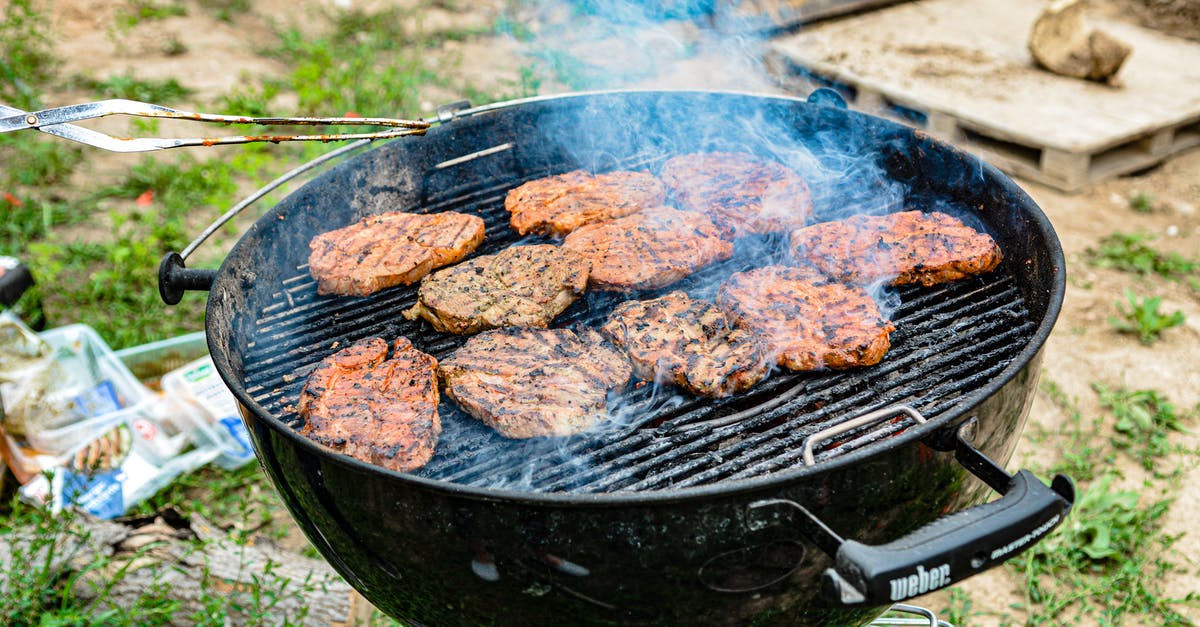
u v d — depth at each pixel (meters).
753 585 0.86
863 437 0.92
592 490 0.91
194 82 2.17
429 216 1.16
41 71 2.16
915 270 1.06
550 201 1.18
